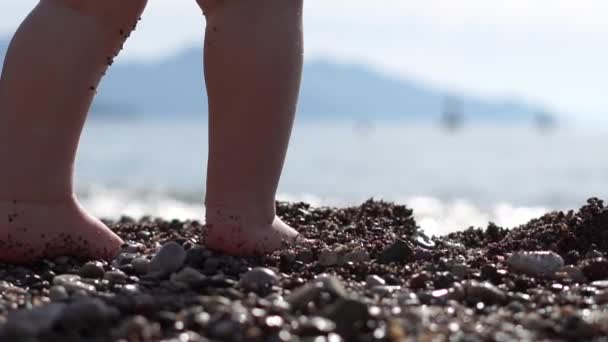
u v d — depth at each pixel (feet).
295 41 3.45
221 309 2.82
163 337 2.70
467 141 55.98
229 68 3.42
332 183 16.02
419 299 3.00
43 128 3.43
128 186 13.30
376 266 3.34
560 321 2.81
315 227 3.95
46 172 3.45
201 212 9.09
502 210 8.84
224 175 3.46
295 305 2.87
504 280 3.20
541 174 18.97
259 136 3.43
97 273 3.34
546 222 3.84
